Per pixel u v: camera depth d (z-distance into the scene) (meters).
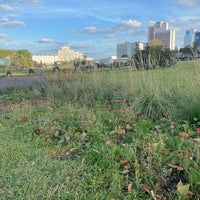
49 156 2.70
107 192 1.94
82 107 5.00
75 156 2.68
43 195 1.93
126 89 5.83
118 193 1.92
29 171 2.32
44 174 2.26
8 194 1.96
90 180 2.11
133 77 6.24
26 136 3.42
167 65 7.17
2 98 7.38
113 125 3.61
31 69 21.38
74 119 3.95
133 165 2.28
